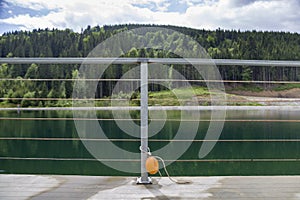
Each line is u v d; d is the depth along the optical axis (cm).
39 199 140
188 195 146
